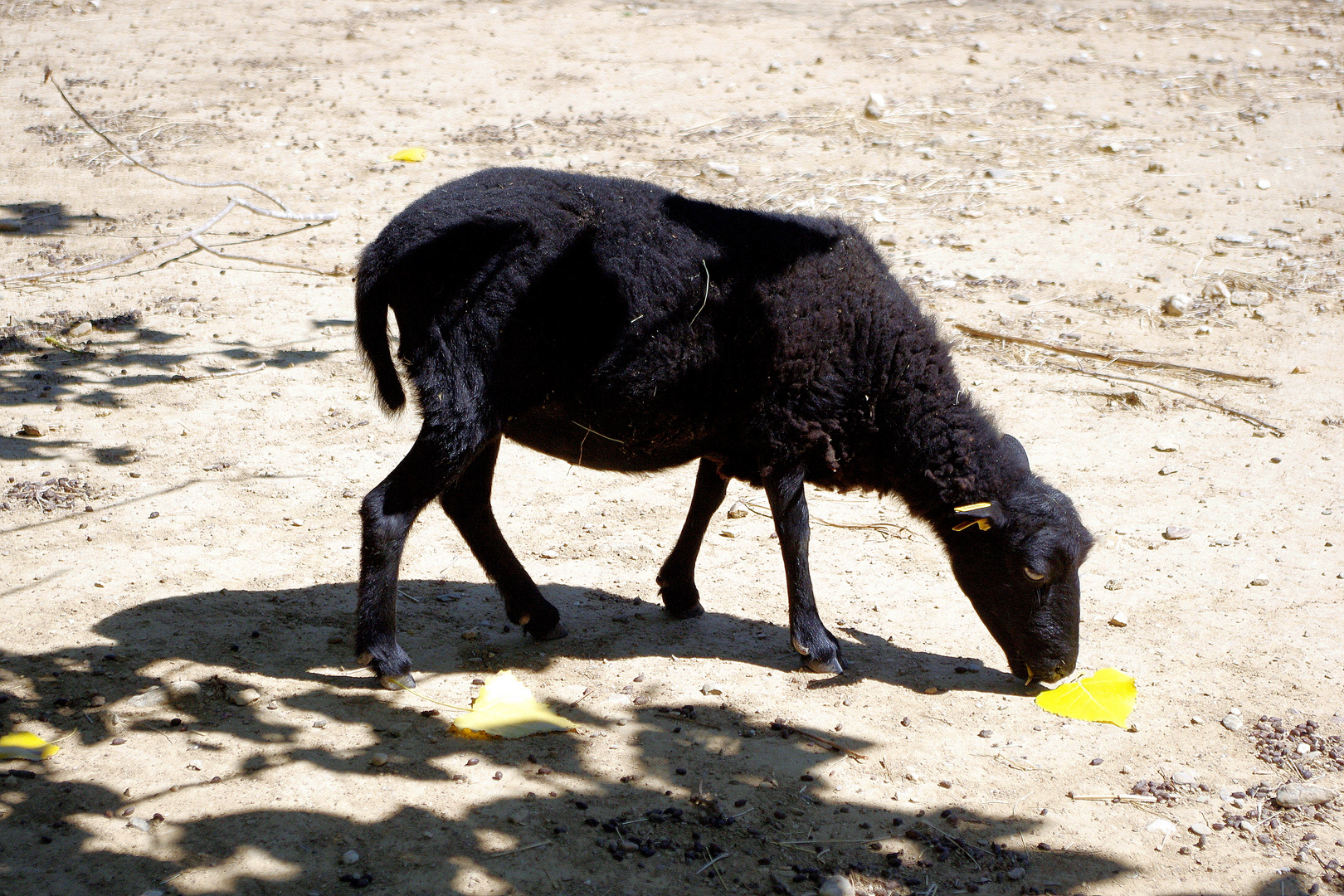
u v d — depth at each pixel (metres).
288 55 14.52
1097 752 4.37
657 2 17.00
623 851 3.70
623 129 12.26
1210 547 5.95
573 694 4.62
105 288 8.91
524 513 6.30
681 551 5.18
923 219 10.34
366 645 4.55
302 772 4.01
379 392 4.68
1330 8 16.62
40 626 4.84
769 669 4.88
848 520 6.39
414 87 13.48
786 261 4.48
